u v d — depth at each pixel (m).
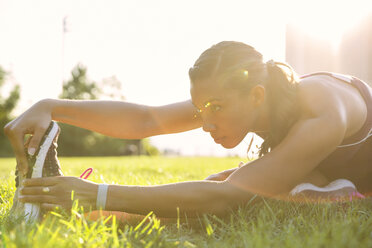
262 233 1.46
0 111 38.19
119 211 1.72
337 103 1.75
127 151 39.62
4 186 2.95
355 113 1.87
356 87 2.00
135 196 1.64
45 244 1.25
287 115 1.73
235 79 1.62
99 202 1.65
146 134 2.27
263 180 1.63
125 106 2.23
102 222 1.51
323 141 1.65
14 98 39.31
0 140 37.03
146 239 1.51
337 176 2.07
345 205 1.90
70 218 1.63
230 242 1.46
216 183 1.66
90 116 2.15
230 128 1.70
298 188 1.96
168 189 1.64
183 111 2.27
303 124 1.69
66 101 2.10
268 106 1.73
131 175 4.38
